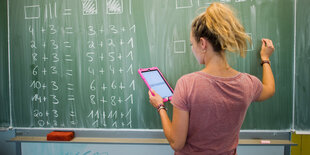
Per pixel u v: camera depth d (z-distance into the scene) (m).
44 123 1.21
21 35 1.19
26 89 1.21
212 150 0.66
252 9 1.07
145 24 1.13
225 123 0.63
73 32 1.16
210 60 0.64
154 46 1.13
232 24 0.60
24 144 1.32
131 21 1.13
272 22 1.07
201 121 0.63
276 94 1.10
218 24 0.59
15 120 1.22
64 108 1.20
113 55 1.15
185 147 0.71
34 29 1.18
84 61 1.17
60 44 1.17
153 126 1.17
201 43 0.64
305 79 1.08
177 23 1.11
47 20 1.17
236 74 0.65
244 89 0.63
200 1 1.09
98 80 1.17
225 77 0.62
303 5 1.06
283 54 1.08
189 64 1.13
